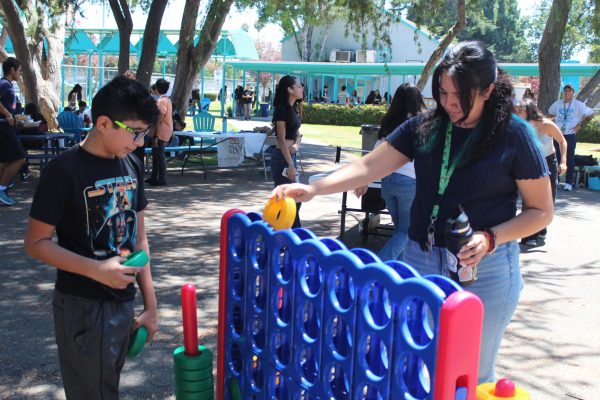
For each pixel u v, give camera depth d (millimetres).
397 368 2080
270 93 39062
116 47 30047
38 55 17781
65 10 17438
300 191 2770
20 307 4957
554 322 5137
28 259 6223
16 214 8242
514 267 2689
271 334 2605
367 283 2164
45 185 2383
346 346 2344
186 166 13586
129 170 2615
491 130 2510
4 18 16062
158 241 7145
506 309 2684
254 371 2793
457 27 14508
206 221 8297
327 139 23328
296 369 2488
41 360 4055
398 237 5496
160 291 5445
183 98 15328
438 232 2656
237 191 10766
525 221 2566
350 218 8750
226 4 14977
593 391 3965
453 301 1879
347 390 2283
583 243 8039
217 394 2998
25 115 11250
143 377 3906
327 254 2314
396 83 41656
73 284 2439
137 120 2381
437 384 1918
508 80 2564
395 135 2875
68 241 2455
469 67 2408
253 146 13328
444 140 2650
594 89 17453
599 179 13094
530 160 2527
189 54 15062
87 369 2494
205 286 5617
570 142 12625
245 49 32188
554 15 13875
